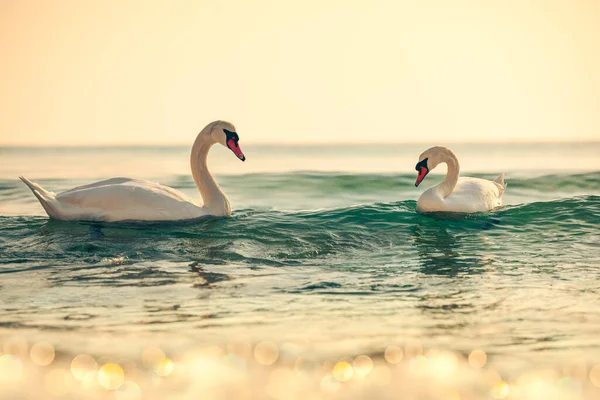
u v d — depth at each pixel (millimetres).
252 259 12633
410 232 15094
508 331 8719
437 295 10367
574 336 8523
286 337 8484
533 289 10719
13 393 7004
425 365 7652
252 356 7910
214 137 16219
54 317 9258
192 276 11445
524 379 7309
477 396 6957
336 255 13078
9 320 9133
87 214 15094
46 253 12820
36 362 7750
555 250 13594
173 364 7695
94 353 7961
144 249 13086
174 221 15266
